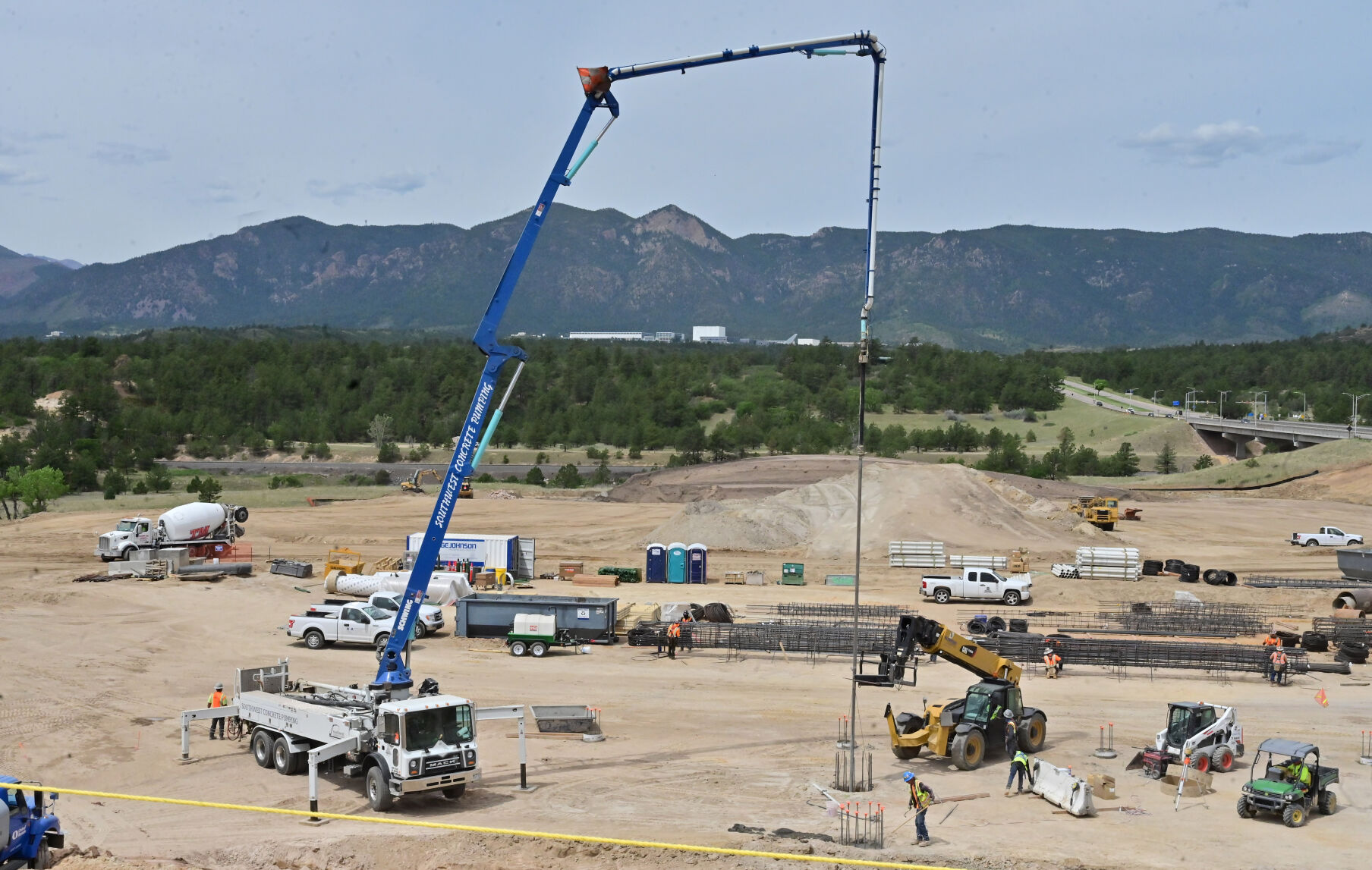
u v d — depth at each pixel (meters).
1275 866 24.33
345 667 44.12
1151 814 28.08
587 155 31.34
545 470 175.38
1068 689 42.28
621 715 37.75
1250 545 89.50
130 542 67.81
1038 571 72.88
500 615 50.22
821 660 46.75
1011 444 165.88
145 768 31.19
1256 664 43.88
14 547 78.12
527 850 24.47
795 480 119.44
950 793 29.77
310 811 26.89
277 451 197.50
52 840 22.69
